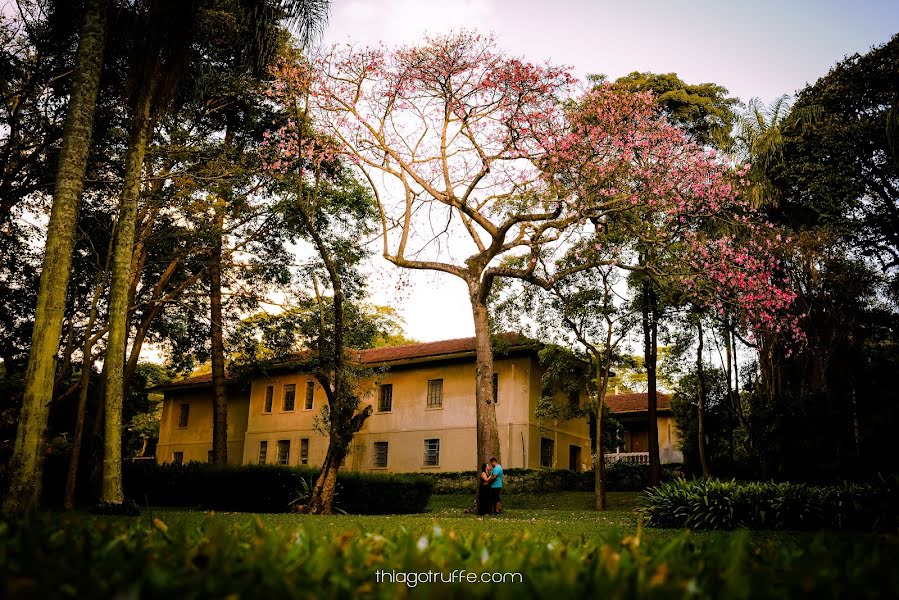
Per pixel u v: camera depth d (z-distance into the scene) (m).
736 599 1.90
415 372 33.78
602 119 18.28
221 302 25.78
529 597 1.84
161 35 13.48
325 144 19.67
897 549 2.88
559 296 23.88
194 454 40.59
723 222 19.48
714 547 2.93
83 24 11.66
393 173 21.34
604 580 1.98
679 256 19.30
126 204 13.21
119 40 14.62
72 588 1.83
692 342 25.11
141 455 49.50
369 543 3.02
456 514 19.64
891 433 16.25
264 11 13.63
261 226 23.03
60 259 10.64
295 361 25.11
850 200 22.77
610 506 24.53
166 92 13.98
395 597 1.93
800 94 26.45
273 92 19.30
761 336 19.45
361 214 23.12
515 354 30.95
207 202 19.56
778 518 12.66
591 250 21.16
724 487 13.59
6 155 17.27
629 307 24.55
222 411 25.41
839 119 24.02
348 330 22.89
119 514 11.95
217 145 20.30
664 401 36.47
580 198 18.41
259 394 38.44
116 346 12.69
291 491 19.39
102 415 20.52
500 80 18.53
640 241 20.20
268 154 20.28
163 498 24.50
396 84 19.83
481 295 21.30
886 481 12.16
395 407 34.00
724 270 18.58
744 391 25.14
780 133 22.45
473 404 31.33
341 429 17.44
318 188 19.61
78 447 14.44
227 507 20.70
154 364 34.91
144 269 23.19
